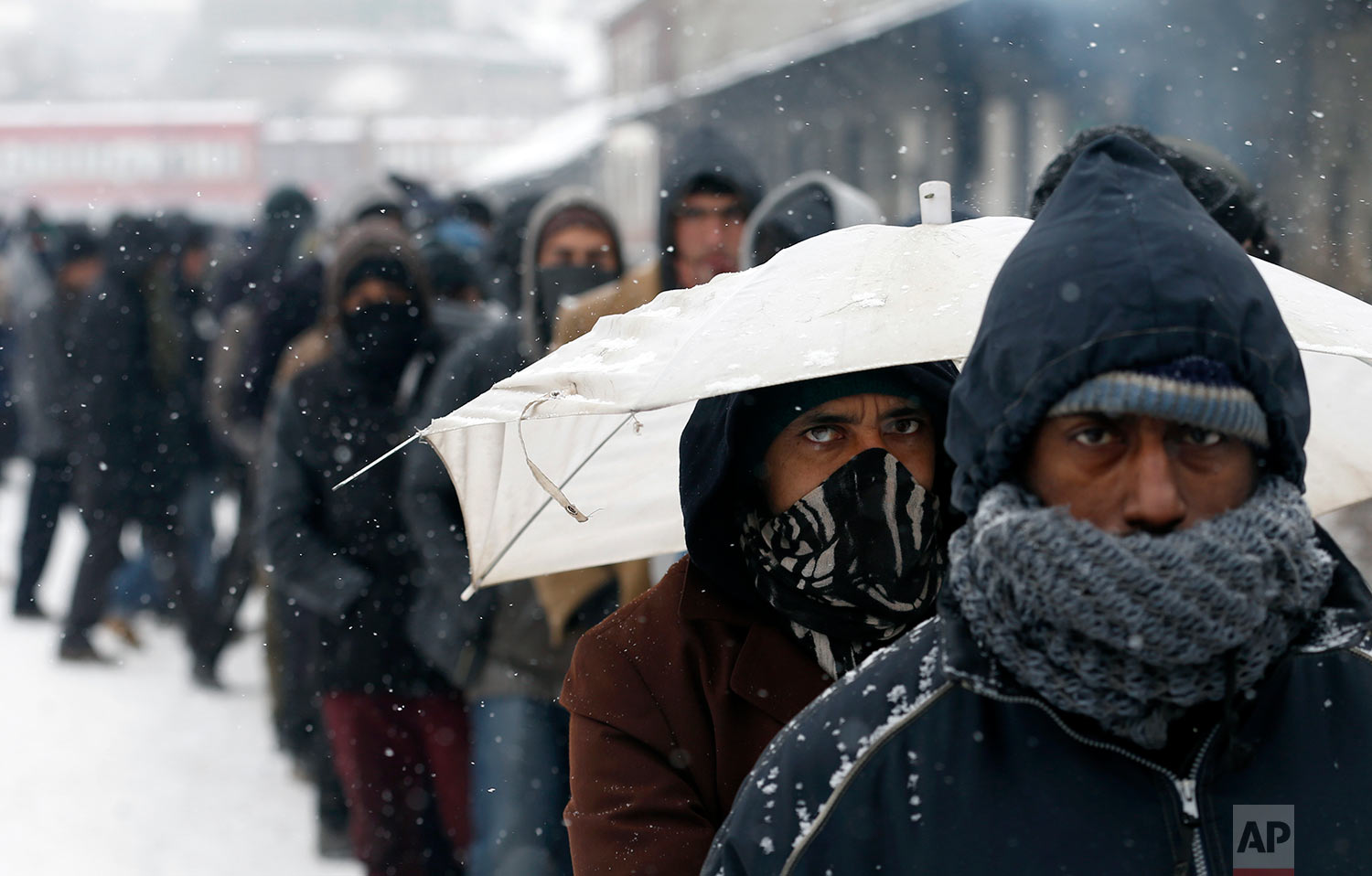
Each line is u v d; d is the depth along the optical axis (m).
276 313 6.27
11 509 13.40
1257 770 1.38
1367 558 4.00
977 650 1.38
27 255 12.37
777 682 1.90
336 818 4.94
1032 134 13.23
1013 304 1.35
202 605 7.16
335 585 4.04
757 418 1.88
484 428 2.27
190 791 5.65
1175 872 1.35
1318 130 9.48
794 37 23.02
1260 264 1.79
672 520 2.36
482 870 3.41
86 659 7.75
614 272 4.15
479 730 3.48
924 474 1.90
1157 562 1.26
